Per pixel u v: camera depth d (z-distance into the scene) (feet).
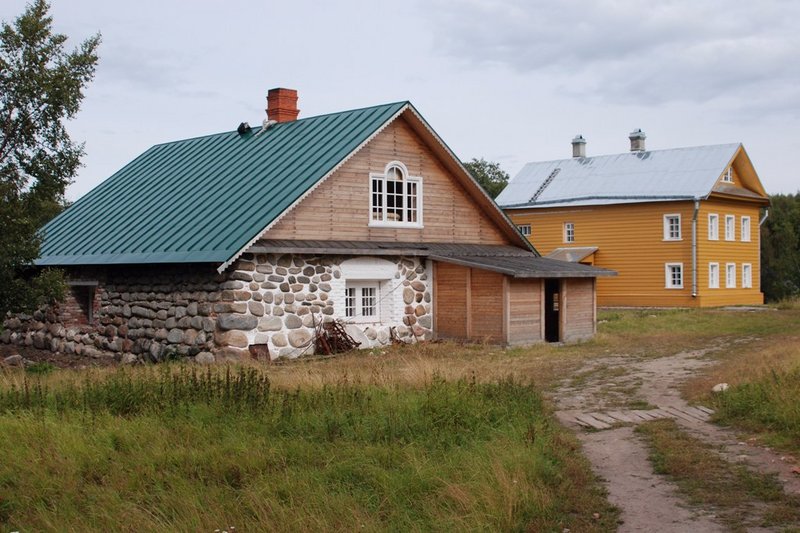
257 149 84.07
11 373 55.42
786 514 26.20
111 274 77.46
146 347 73.05
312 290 71.87
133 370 52.70
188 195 80.07
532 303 80.12
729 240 142.51
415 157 82.74
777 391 40.65
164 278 71.97
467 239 88.02
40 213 62.59
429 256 81.35
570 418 42.11
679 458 32.91
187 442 33.53
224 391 40.96
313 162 74.69
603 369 60.49
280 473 30.30
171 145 99.66
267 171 77.20
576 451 34.83
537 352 72.02
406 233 81.66
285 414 37.24
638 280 139.85
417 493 28.60
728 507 27.35
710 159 139.44
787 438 34.96
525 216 155.63
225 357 66.13
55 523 26.27
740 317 107.96
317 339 71.61
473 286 79.97
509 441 33.65
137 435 34.50
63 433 34.35
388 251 77.10
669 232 137.18
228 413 37.65
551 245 152.05
